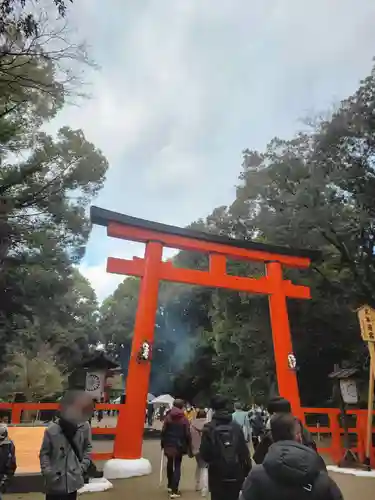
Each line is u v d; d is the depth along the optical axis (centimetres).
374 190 1836
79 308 3834
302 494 242
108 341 5184
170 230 1232
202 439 464
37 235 1958
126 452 977
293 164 2089
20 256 1945
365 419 1252
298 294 1400
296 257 1441
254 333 2327
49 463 404
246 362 2553
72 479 404
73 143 2055
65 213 2105
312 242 1998
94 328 4484
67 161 2053
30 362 2761
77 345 3538
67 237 2234
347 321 2073
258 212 2398
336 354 2267
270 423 315
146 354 1056
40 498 725
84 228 2253
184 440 790
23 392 2562
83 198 2217
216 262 1298
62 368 3341
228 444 449
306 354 2242
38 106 1692
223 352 2747
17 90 1205
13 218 1900
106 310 5844
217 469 443
